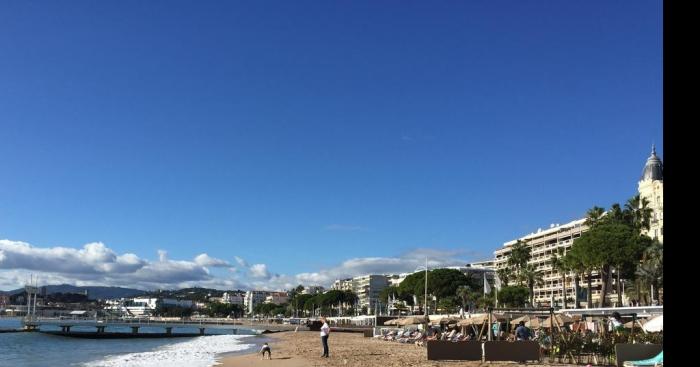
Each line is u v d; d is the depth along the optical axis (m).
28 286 176.88
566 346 28.22
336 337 84.56
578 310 42.44
